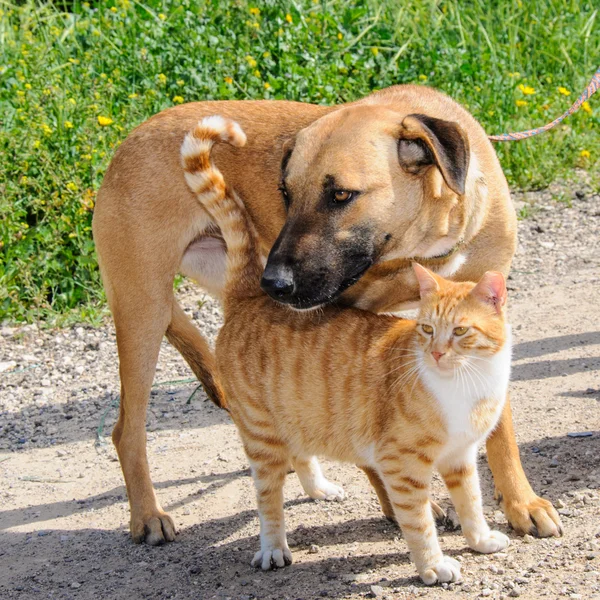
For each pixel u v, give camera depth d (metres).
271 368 5.29
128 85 11.95
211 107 6.56
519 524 5.43
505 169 12.59
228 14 12.87
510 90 13.18
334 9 14.03
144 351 6.36
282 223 6.29
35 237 9.84
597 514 5.48
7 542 6.08
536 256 10.62
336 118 5.62
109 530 6.17
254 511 6.19
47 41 12.70
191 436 7.44
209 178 5.66
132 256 6.36
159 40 12.44
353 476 6.59
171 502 6.43
